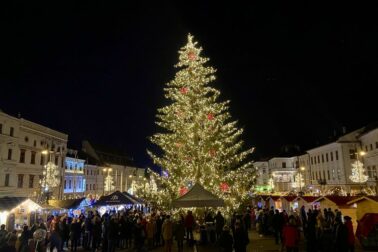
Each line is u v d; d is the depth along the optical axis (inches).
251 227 1290.6
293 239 621.3
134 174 4441.4
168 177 1262.3
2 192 1749.5
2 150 1779.0
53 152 2358.5
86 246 893.8
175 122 1233.4
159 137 1290.6
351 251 649.6
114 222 792.9
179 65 1327.5
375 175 2137.1
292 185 3853.3
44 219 1333.7
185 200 797.9
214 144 1181.1
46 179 1844.2
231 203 1152.2
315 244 728.3
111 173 3747.5
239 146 1311.5
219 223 848.3
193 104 1238.3
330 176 2667.3
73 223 856.3
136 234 823.7
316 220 842.8
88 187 3127.5
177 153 1222.3
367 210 913.5
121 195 1165.7
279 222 880.3
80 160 2962.6
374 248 788.0
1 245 496.1
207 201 796.6
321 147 2837.1
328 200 1072.2
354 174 1710.1
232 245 643.5
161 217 980.6
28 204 1147.3
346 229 613.3
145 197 1299.2
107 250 816.9
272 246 848.9
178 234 749.9
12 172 1863.9
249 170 1419.8
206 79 1302.9
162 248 865.5
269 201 1622.8
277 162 4005.9
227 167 1251.2
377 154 2108.8
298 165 3681.1
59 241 738.2
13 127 1894.7
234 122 1282.0
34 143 2118.6
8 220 1192.2
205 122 1203.9
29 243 551.8
